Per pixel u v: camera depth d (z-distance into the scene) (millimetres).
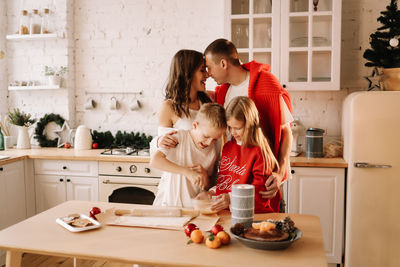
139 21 3637
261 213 1541
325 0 3043
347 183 2760
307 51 3037
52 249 1179
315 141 3006
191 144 1670
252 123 1546
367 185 2680
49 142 3754
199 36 3533
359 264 2744
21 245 1215
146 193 3180
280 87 1902
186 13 3541
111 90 3738
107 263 2988
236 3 3102
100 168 3156
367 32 3250
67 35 3664
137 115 3713
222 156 1706
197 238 1213
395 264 2693
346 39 3287
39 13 3695
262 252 1147
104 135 3654
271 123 1895
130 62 3684
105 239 1262
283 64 3055
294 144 3166
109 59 3723
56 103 3766
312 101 3377
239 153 1631
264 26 3098
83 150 3504
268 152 1587
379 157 2643
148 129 3699
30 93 3824
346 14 3271
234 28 3125
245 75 1969
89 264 2969
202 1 3504
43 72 3770
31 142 3891
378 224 2689
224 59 1893
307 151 3047
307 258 1102
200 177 1589
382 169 2648
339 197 2799
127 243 1226
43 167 3287
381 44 2752
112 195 3207
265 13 3053
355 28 3266
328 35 3080
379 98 2617
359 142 2664
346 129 2850
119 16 3672
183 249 1173
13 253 1305
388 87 2754
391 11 2730
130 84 3699
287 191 2875
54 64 3727
